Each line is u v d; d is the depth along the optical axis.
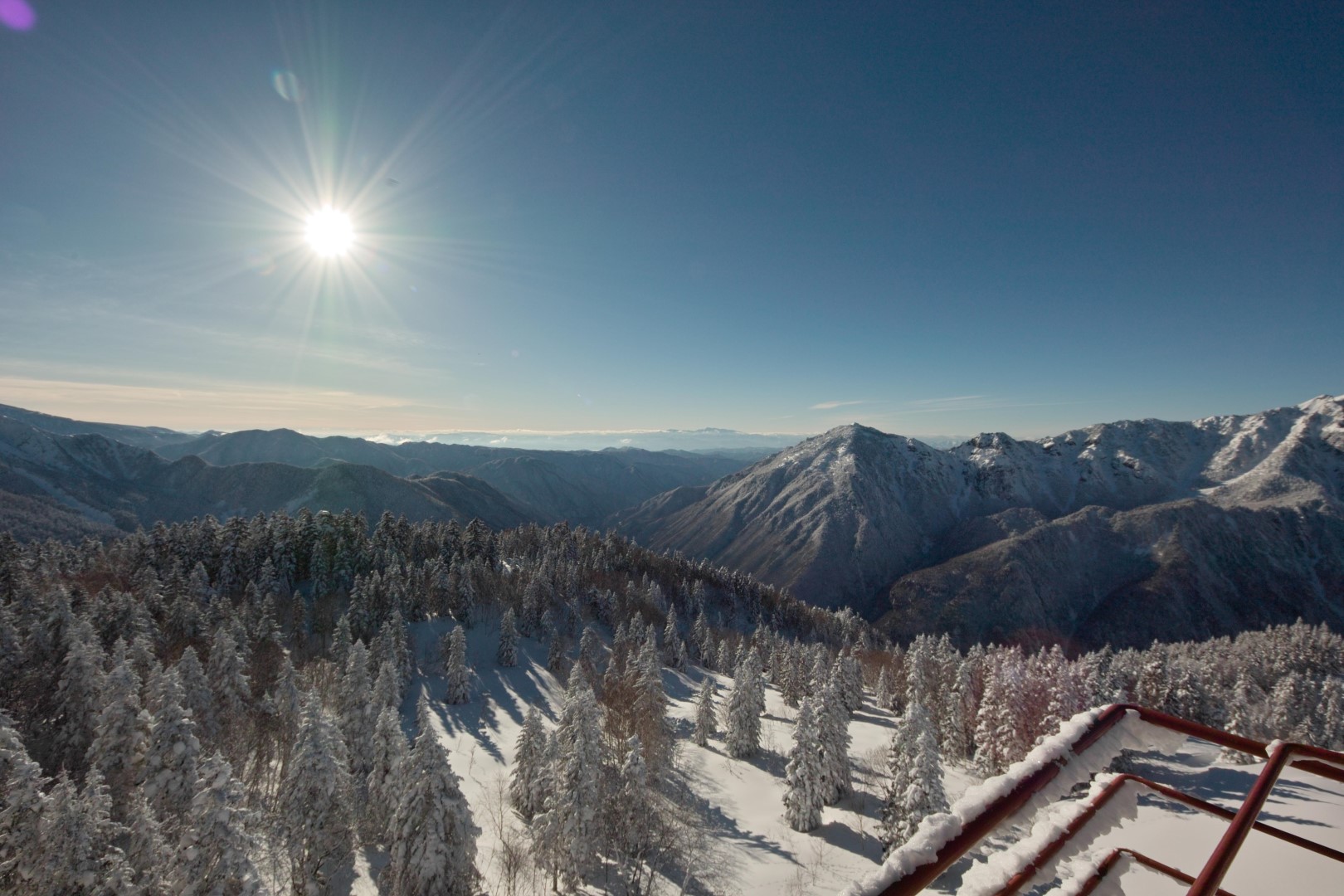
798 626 145.25
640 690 56.81
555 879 32.38
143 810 24.59
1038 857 3.04
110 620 55.28
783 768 54.22
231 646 46.09
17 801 22.16
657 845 37.09
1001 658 66.56
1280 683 66.44
